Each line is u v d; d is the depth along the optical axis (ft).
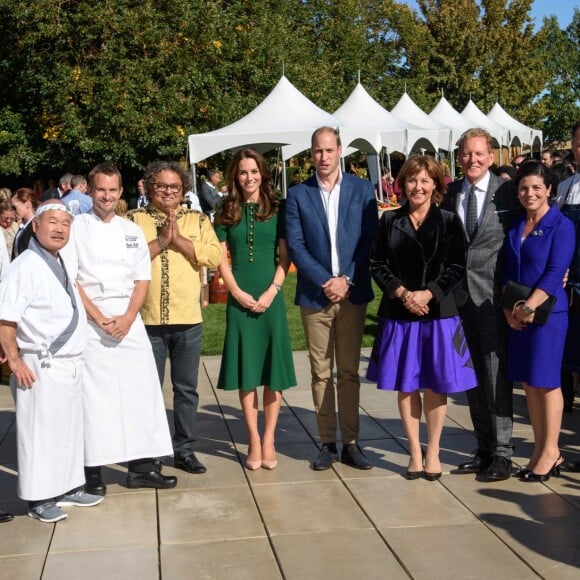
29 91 61.21
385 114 53.98
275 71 72.74
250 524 13.55
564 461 16.12
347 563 11.98
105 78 57.93
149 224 15.98
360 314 16.20
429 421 15.48
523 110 129.39
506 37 124.88
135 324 15.03
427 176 14.90
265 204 16.10
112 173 14.67
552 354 14.83
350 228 15.93
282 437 18.66
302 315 16.44
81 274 14.66
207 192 50.16
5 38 60.03
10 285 13.25
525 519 13.51
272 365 15.92
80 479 14.21
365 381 23.79
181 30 62.90
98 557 12.37
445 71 125.49
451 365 14.85
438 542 12.66
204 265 15.78
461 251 15.02
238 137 41.06
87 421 14.62
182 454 16.44
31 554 12.53
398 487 15.19
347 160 104.22
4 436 19.10
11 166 61.16
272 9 86.17
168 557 12.33
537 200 14.67
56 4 58.49
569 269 16.05
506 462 15.43
